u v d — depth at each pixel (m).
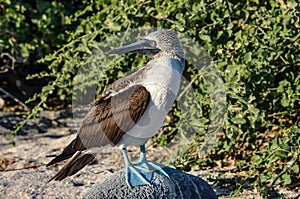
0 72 18.72
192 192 9.39
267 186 10.98
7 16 17.48
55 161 9.23
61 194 11.77
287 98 11.59
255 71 11.54
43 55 18.20
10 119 17.23
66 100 18.44
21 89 18.77
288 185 11.46
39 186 12.18
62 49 13.95
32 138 15.97
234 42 12.42
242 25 12.73
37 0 17.89
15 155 14.53
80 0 18.08
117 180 9.44
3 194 11.91
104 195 9.34
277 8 12.22
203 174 12.23
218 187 11.64
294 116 12.70
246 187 11.52
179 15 12.39
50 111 17.73
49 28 17.62
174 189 9.29
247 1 12.13
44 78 19.00
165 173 9.35
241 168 11.93
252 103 11.85
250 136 12.37
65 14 17.62
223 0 12.09
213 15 12.34
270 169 11.60
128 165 9.29
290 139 11.04
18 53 18.20
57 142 15.35
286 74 11.72
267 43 11.65
